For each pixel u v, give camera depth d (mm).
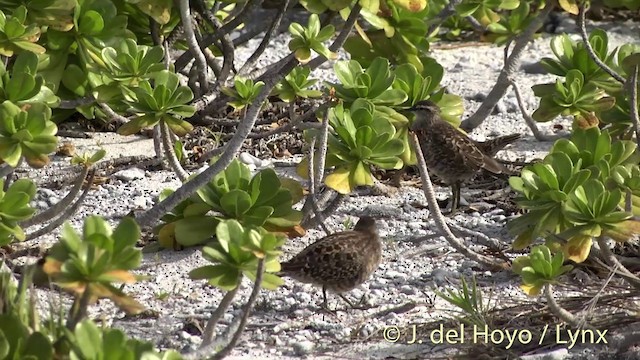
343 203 17750
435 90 21578
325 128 15578
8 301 11695
